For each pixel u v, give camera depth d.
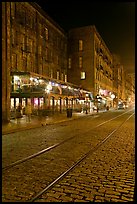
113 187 5.27
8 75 21.81
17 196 4.77
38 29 37.25
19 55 31.14
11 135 13.62
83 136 13.39
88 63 52.91
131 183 5.52
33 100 30.92
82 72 53.25
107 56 72.62
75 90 40.91
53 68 44.22
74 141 11.60
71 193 4.93
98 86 57.88
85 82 53.06
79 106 46.09
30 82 26.34
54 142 11.23
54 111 34.50
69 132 15.20
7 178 5.88
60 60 48.41
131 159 7.84
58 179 5.73
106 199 4.63
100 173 6.30
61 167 6.89
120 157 8.15
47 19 40.66
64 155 8.48
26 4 33.06
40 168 6.79
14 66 29.86
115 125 20.28
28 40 33.97
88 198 4.68
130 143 11.04
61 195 4.82
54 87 31.88
